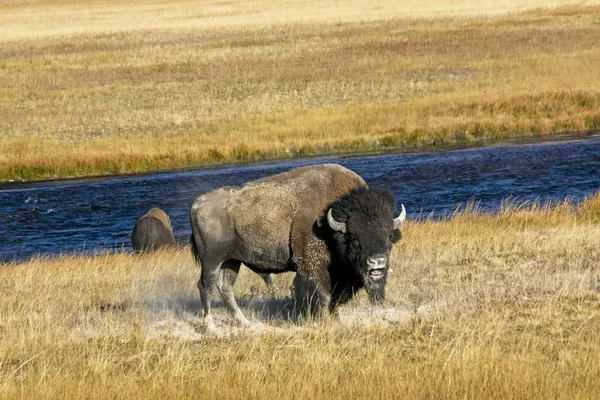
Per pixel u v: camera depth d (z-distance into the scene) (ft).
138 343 113.80
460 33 629.10
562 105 383.45
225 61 568.82
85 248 247.91
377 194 114.62
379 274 111.24
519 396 84.89
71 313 138.21
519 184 284.82
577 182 282.15
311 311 119.55
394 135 358.43
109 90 491.31
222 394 90.38
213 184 314.14
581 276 136.46
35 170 341.00
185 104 439.22
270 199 120.88
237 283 152.76
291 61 549.54
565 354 97.40
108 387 94.68
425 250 166.91
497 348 99.60
